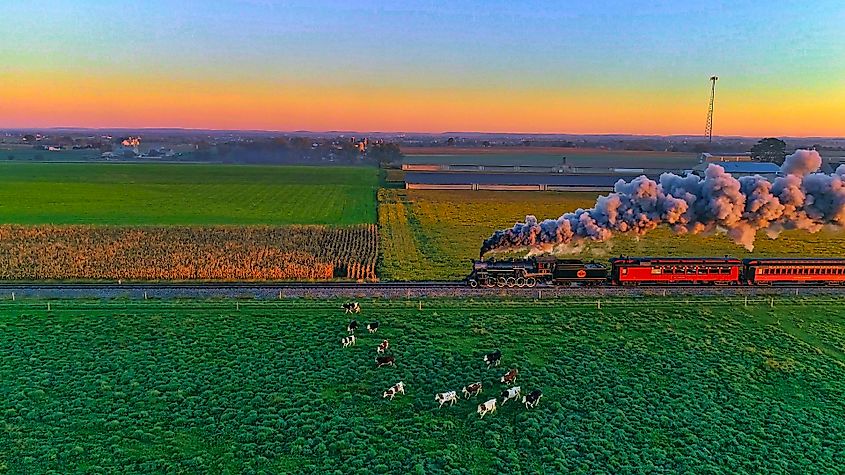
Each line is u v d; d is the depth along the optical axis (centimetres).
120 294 5431
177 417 3284
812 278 5828
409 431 3197
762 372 3884
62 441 3048
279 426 3222
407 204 11738
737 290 5678
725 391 3631
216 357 4041
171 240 7894
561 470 2866
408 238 8331
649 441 3119
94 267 6316
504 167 19100
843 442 3102
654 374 3841
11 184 14488
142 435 3105
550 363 4019
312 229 8819
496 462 2928
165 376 3744
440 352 4159
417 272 6450
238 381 3703
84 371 3791
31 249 7131
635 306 5141
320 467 2888
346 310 4919
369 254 7238
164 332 4428
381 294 5491
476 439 3147
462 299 5338
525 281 5731
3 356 3966
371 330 4503
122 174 17775
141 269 6181
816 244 8225
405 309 5044
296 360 4009
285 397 3528
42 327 4484
